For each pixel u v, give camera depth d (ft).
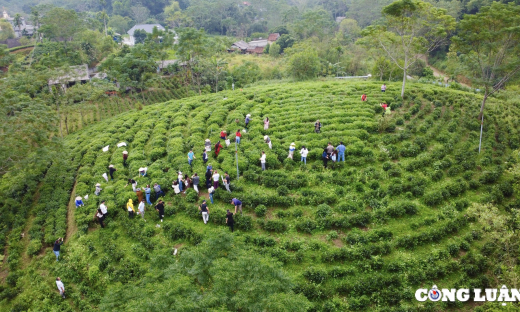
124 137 149.28
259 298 52.11
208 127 145.18
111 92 262.88
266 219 93.35
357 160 113.60
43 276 87.76
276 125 138.92
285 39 413.59
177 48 270.46
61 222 104.99
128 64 248.73
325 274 74.59
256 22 572.92
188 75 284.61
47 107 140.36
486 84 127.85
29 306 79.97
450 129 129.90
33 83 172.35
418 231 86.48
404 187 100.01
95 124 188.44
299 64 233.96
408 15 176.14
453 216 90.02
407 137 125.59
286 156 117.39
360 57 305.53
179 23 540.93
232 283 55.36
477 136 128.06
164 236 91.61
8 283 89.35
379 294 71.05
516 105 166.09
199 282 64.34
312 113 145.79
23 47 344.08
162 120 161.38
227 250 67.97
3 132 117.08
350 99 157.79
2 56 243.19
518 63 120.47
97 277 81.97
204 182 107.55
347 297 72.02
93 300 77.71
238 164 114.01
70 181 125.39
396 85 174.60
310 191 100.78
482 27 129.18
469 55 140.15
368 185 102.94
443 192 97.60
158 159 126.00
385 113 138.62
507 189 99.04
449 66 241.76
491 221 79.82
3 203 118.32
